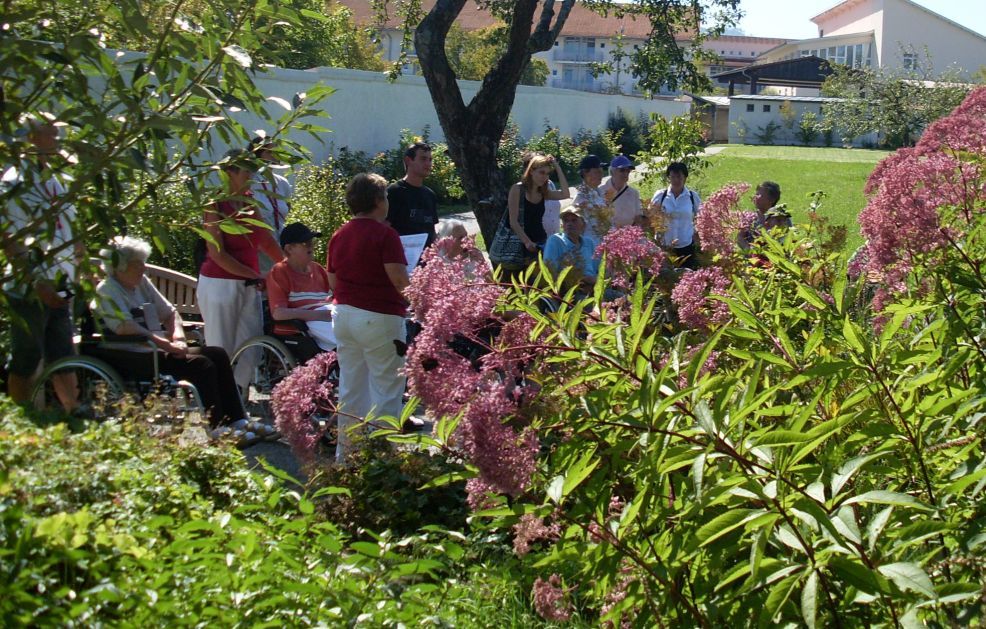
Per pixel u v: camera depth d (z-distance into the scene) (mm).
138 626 2867
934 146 3877
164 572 3168
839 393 3271
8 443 3668
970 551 2656
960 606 2668
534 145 34281
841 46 88562
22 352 6160
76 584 3025
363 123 24391
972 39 81625
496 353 3082
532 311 3082
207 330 7766
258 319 7934
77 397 6371
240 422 6934
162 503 3812
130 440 4461
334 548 3469
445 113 12734
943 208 3566
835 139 66438
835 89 46375
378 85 24812
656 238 4184
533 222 8852
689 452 2639
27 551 2846
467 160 12867
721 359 3771
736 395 3016
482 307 3133
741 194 4086
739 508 2746
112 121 4457
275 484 4609
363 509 4926
